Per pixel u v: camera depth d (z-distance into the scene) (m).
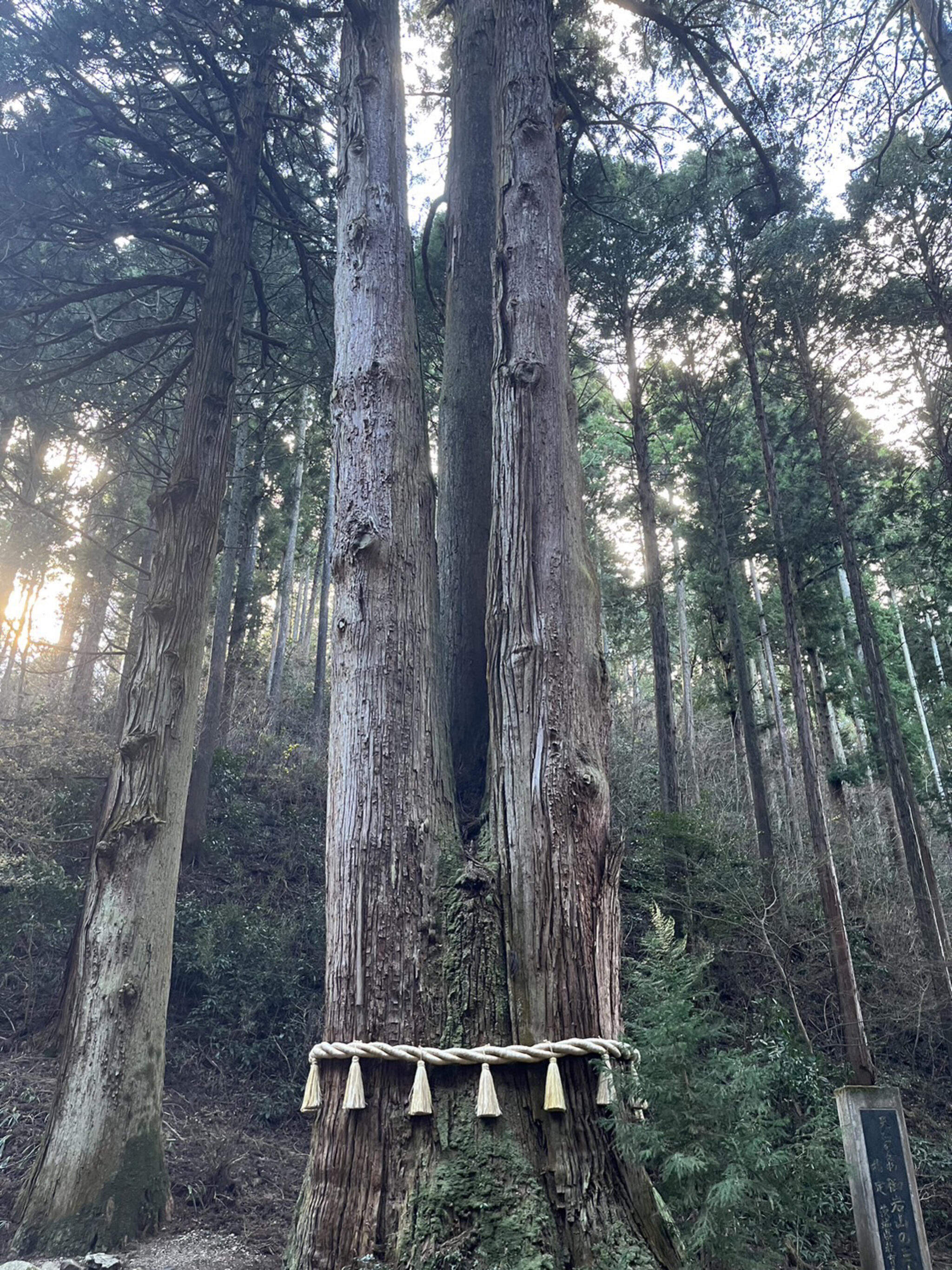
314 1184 3.38
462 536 5.52
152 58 9.51
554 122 5.53
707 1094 3.28
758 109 10.92
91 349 11.80
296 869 13.85
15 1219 5.63
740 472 18.39
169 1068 9.13
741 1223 3.17
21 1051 8.47
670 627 30.89
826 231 14.96
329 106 11.13
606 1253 3.09
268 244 13.27
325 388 12.97
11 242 9.68
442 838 3.98
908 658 25.34
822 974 12.84
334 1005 3.67
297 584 41.00
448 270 6.57
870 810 23.80
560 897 3.69
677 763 16.08
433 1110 3.37
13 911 9.80
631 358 16.78
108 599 21.53
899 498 16.20
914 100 9.81
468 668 5.12
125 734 7.19
